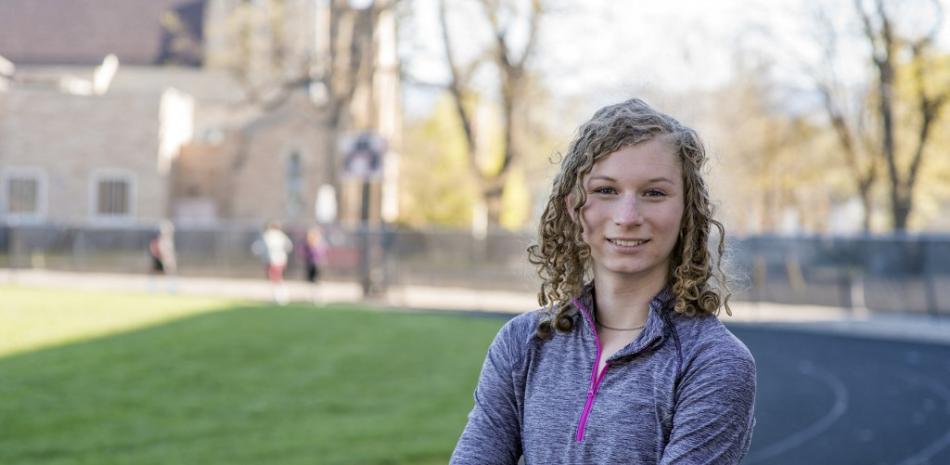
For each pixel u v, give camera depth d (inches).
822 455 360.5
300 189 2078.0
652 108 85.4
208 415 380.5
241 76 1795.0
